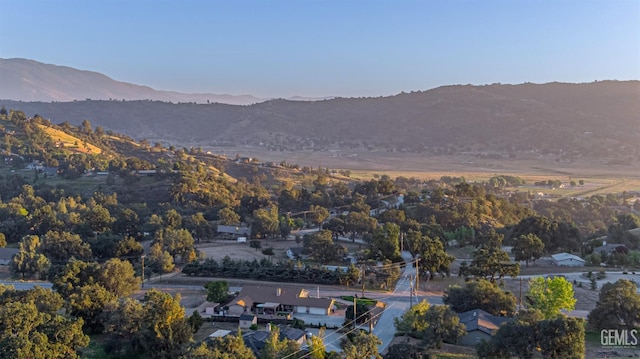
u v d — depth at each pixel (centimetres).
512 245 14188
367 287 11188
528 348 6322
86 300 8125
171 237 13862
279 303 9550
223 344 6544
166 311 7394
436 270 11712
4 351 6047
